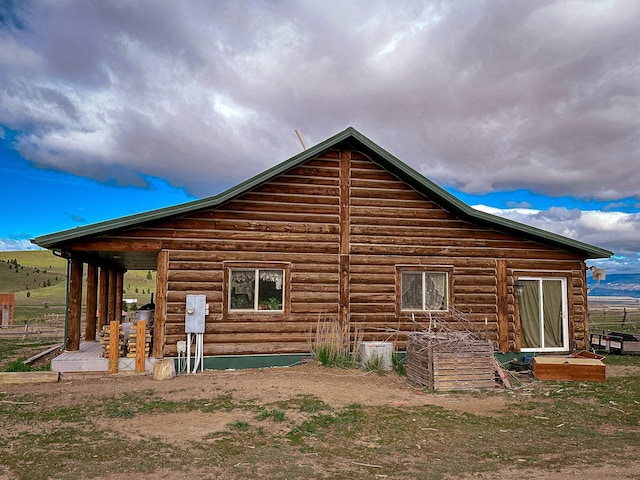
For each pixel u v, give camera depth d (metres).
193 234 12.60
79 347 13.55
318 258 13.30
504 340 14.09
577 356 13.58
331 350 12.62
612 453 6.79
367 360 12.41
